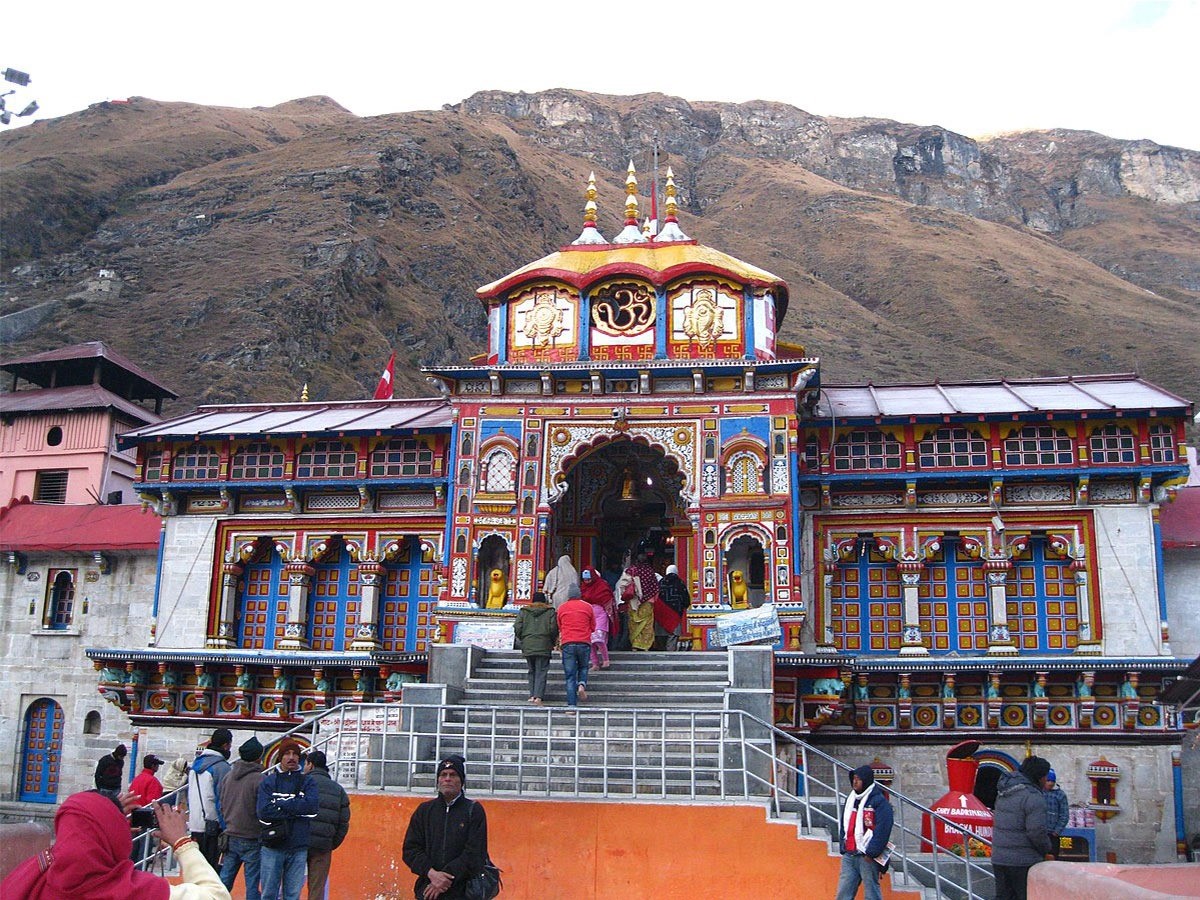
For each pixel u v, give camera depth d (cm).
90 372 4388
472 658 2003
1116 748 2217
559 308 2339
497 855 1510
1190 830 2173
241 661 2398
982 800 2256
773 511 2158
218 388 7125
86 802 676
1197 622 2316
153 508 2691
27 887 655
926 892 1595
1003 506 2328
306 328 8444
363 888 1527
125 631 2808
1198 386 10819
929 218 17050
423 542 2509
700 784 1636
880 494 2381
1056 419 2269
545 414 2266
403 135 12962
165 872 1441
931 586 2359
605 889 1484
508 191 13550
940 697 2281
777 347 2398
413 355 9500
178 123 13675
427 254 10981
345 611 2545
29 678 2848
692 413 2230
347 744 1816
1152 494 2270
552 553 2408
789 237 16675
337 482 2519
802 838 1464
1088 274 15725
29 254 9556
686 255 2362
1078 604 2277
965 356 11712
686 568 2408
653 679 1969
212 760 1434
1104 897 638
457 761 1089
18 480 4128
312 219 10350
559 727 1705
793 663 2038
